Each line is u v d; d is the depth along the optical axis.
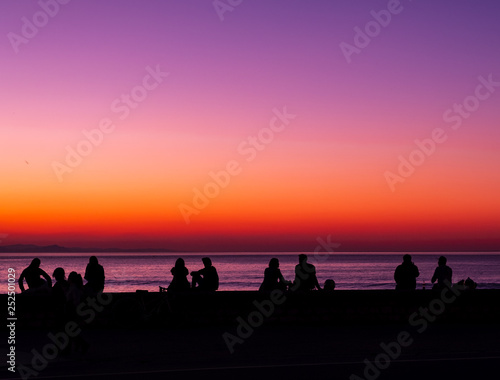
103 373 10.22
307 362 11.40
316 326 16.50
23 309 15.25
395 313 17.11
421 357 12.02
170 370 10.49
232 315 16.34
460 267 179.62
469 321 17.45
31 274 15.86
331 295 16.81
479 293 17.55
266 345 13.37
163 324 15.88
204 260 17.00
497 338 14.57
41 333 14.69
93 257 15.83
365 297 16.97
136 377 9.83
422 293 17.28
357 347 13.18
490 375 10.18
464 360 11.68
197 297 16.14
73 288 12.34
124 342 13.67
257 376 9.98
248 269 150.12
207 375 10.04
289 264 197.88
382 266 176.00
